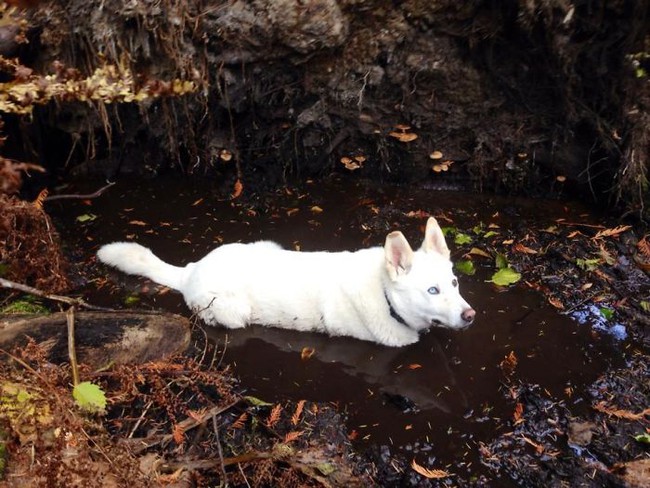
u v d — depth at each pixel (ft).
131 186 21.12
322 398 13.52
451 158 21.04
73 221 19.30
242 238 18.65
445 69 19.65
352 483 11.44
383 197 20.80
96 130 21.09
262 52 18.84
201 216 19.71
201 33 18.44
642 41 17.42
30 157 20.89
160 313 13.94
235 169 21.54
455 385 13.82
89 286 16.57
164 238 18.65
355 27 18.93
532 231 18.74
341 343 15.11
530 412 12.99
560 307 15.85
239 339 15.14
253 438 12.24
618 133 18.71
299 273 15.08
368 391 13.73
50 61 18.89
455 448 12.28
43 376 10.69
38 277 15.44
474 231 18.85
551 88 19.43
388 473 11.74
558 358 14.38
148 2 17.99
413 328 14.85
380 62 19.79
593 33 17.94
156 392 12.34
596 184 19.90
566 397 13.33
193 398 13.06
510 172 20.67
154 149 21.53
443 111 20.40
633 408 13.00
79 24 18.40
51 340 12.57
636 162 18.51
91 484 9.66
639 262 17.22
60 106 20.03
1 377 11.12
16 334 12.44
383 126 20.83
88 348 12.79
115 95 14.17
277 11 17.90
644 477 11.38
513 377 13.92
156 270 16.60
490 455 12.09
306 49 18.65
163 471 11.17
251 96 20.15
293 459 11.61
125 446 10.77
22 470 10.05
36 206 14.83
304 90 20.16
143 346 13.21
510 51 19.24
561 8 17.49
